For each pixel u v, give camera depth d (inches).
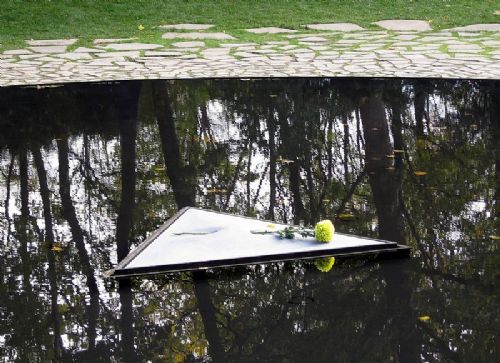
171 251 225.5
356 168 307.4
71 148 341.1
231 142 346.0
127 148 339.9
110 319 192.9
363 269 215.8
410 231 243.4
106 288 209.3
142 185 293.9
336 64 485.1
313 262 220.5
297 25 618.5
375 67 473.4
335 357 173.5
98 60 513.3
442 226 246.8
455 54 506.3
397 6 660.7
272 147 337.7
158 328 187.5
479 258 222.2
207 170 309.3
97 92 431.5
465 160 312.8
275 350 176.7
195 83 446.6
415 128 357.4
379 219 254.2
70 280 215.5
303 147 335.0
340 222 253.3
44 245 240.5
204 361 173.0
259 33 595.2
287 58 507.5
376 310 193.8
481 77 442.0
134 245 239.0
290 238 232.8
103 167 316.2
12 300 204.5
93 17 641.6
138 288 208.2
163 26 621.0
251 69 477.7
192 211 256.7
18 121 382.6
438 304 196.1
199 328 187.8
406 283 208.5
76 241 242.4
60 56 527.5
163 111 395.2
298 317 191.8
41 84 449.7
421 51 518.6
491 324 186.2
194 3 671.8
